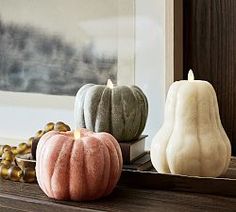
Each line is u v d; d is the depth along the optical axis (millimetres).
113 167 719
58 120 1109
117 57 1021
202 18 928
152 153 791
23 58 1149
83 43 1062
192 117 751
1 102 1196
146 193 749
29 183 822
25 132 1165
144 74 989
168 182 755
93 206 691
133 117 825
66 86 1093
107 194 734
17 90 1168
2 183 824
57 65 1101
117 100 820
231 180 716
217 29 917
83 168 696
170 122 778
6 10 1163
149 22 973
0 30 1177
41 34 1116
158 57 967
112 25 1021
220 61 919
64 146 707
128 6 998
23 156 884
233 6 899
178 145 750
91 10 1044
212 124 758
